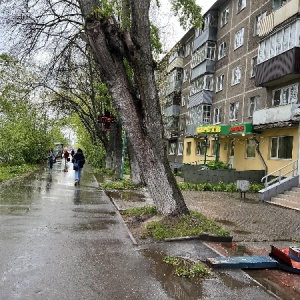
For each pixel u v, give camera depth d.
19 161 26.00
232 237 7.34
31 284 4.51
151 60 8.24
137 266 5.41
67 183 17.42
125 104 8.21
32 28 9.72
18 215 8.78
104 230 7.68
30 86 19.14
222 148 26.47
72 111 25.92
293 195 14.00
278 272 5.45
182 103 38.47
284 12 18.22
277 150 19.34
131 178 16.92
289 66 17.31
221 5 29.17
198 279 4.95
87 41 8.63
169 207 8.15
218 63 29.17
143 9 8.20
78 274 4.95
